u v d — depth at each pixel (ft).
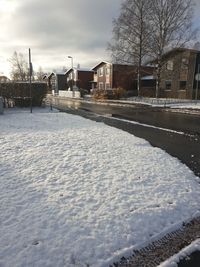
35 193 15.62
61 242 11.36
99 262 10.41
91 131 35.50
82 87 189.57
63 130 35.50
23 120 45.55
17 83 71.00
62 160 21.66
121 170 19.88
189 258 10.95
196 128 41.98
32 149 24.64
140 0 96.58
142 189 16.70
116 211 13.91
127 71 131.34
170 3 95.35
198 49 104.12
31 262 10.23
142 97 113.91
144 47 99.76
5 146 25.54
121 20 100.22
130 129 40.98
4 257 10.41
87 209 13.99
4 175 18.24
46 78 241.14
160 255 11.06
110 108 78.38
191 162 23.66
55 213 13.50
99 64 158.10
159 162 22.49
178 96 114.73
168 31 97.19
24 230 12.06
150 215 13.65
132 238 11.84
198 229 12.89
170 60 111.75
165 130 40.19
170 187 17.21
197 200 15.65
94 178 18.15
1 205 14.15
